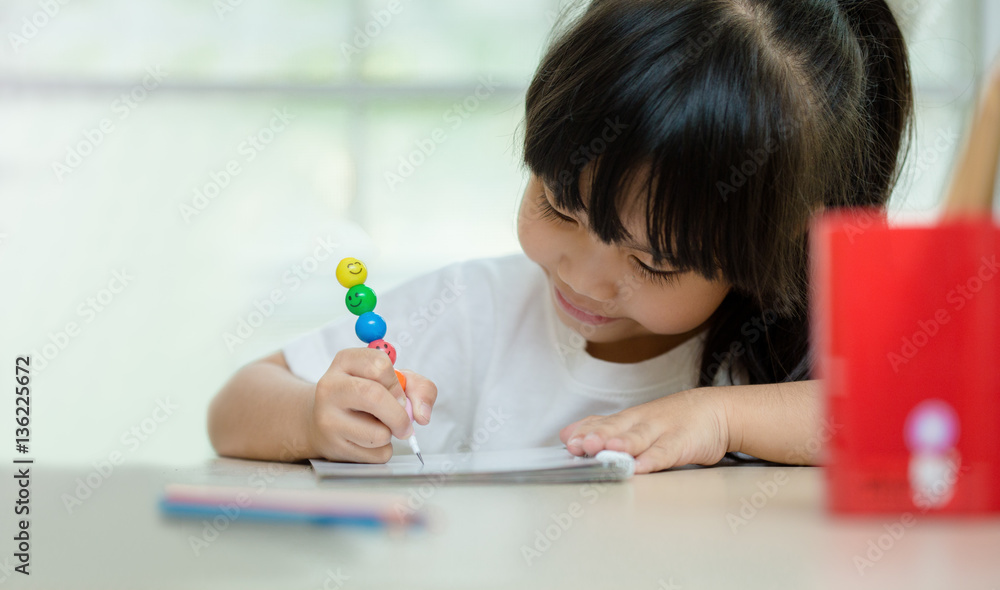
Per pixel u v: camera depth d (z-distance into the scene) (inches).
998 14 101.3
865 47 37.3
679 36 29.0
